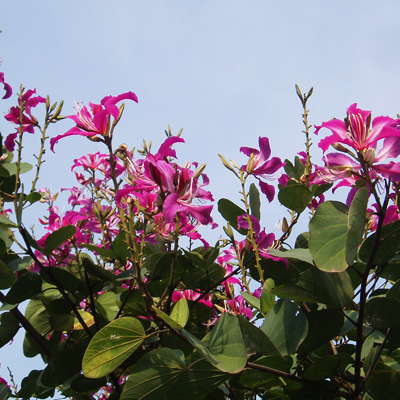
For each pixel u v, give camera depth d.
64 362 1.34
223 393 1.33
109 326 1.21
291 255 1.30
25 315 1.47
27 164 1.55
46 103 1.49
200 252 1.46
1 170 1.46
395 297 1.28
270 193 1.44
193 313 1.42
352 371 1.30
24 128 1.52
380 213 1.20
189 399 1.24
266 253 1.37
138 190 1.31
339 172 1.27
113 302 1.38
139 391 1.21
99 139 1.40
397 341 1.29
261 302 1.28
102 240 1.50
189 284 1.45
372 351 1.28
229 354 1.21
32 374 1.46
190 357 1.24
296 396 1.27
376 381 1.24
